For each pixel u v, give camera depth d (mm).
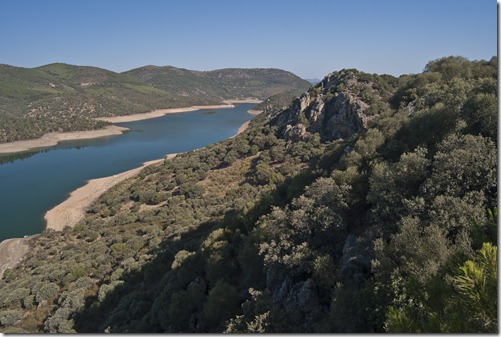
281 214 28844
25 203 98250
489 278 6645
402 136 34594
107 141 190125
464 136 22969
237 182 98625
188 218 74750
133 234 73562
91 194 104062
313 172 40094
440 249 14750
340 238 24516
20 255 70625
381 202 22625
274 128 125875
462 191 19781
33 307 47750
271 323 19859
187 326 29219
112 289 44156
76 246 70188
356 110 96500
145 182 107062
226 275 31688
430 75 63531
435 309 7910
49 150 170375
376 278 16953
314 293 20828
